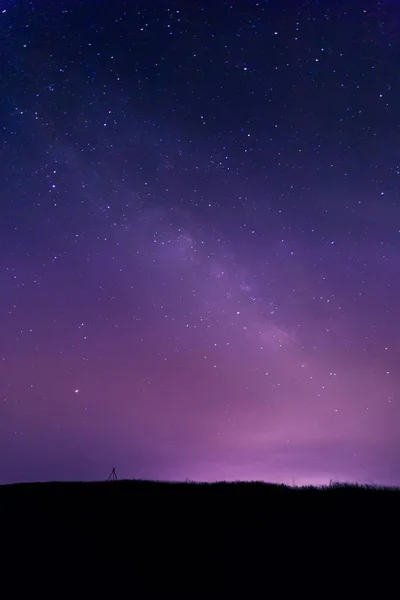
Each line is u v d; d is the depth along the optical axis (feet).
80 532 36.09
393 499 40.19
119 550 32.07
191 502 43.88
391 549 29.32
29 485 54.34
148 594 25.38
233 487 50.08
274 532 33.78
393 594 24.03
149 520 38.60
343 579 25.89
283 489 48.11
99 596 25.31
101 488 51.83
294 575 26.76
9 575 28.37
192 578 27.20
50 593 25.86
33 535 35.55
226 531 34.78
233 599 24.43
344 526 33.86
